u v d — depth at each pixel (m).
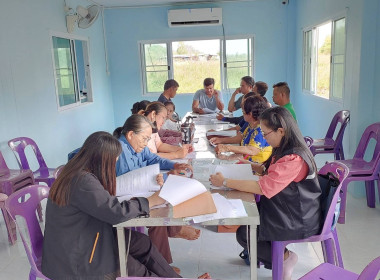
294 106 6.64
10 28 3.66
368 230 2.78
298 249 2.52
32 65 4.07
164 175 1.96
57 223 1.44
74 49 5.37
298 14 6.20
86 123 5.69
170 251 2.43
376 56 3.26
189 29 6.57
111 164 1.50
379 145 3.07
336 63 4.41
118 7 6.55
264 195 1.73
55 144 4.61
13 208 1.58
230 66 6.68
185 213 1.50
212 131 3.42
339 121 3.86
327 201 1.77
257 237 1.79
